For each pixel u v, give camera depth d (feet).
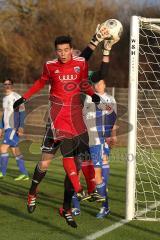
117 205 44.39
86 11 165.68
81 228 35.12
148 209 42.86
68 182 31.55
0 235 32.78
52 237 32.42
